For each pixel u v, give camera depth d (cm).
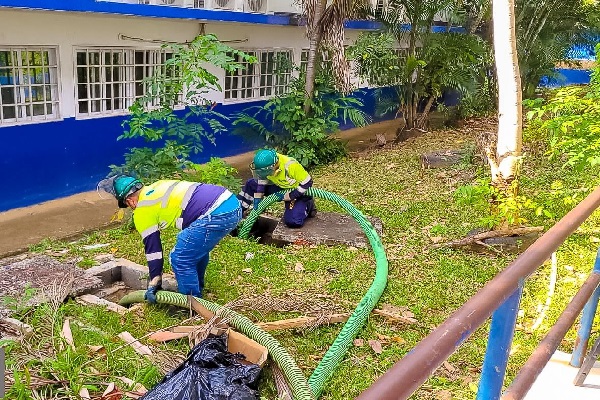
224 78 1089
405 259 563
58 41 795
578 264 526
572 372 298
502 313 170
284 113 1036
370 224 600
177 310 434
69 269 491
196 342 371
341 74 1004
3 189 784
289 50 1240
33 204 828
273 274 520
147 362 351
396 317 436
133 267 517
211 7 1007
